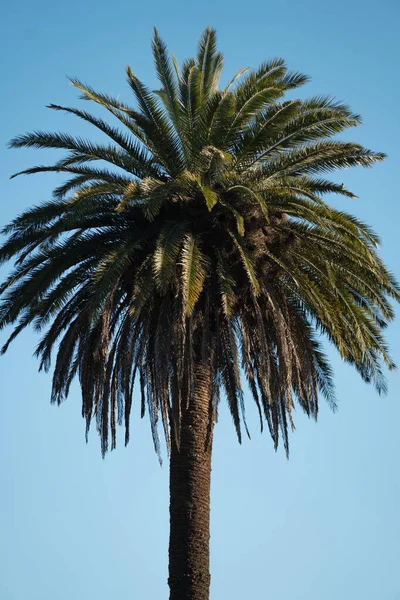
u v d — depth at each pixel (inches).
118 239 1220.5
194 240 1150.3
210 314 1212.5
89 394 1206.3
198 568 1166.3
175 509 1184.2
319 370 1341.0
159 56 1241.4
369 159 1198.9
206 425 1210.0
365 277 1224.2
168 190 1114.1
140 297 1119.0
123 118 1209.4
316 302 1190.3
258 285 1112.8
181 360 1138.0
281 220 1211.9
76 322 1198.9
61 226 1196.5
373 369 1296.8
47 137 1196.5
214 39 1296.8
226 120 1183.6
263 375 1165.1
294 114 1176.2
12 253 1211.2
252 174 1211.9
